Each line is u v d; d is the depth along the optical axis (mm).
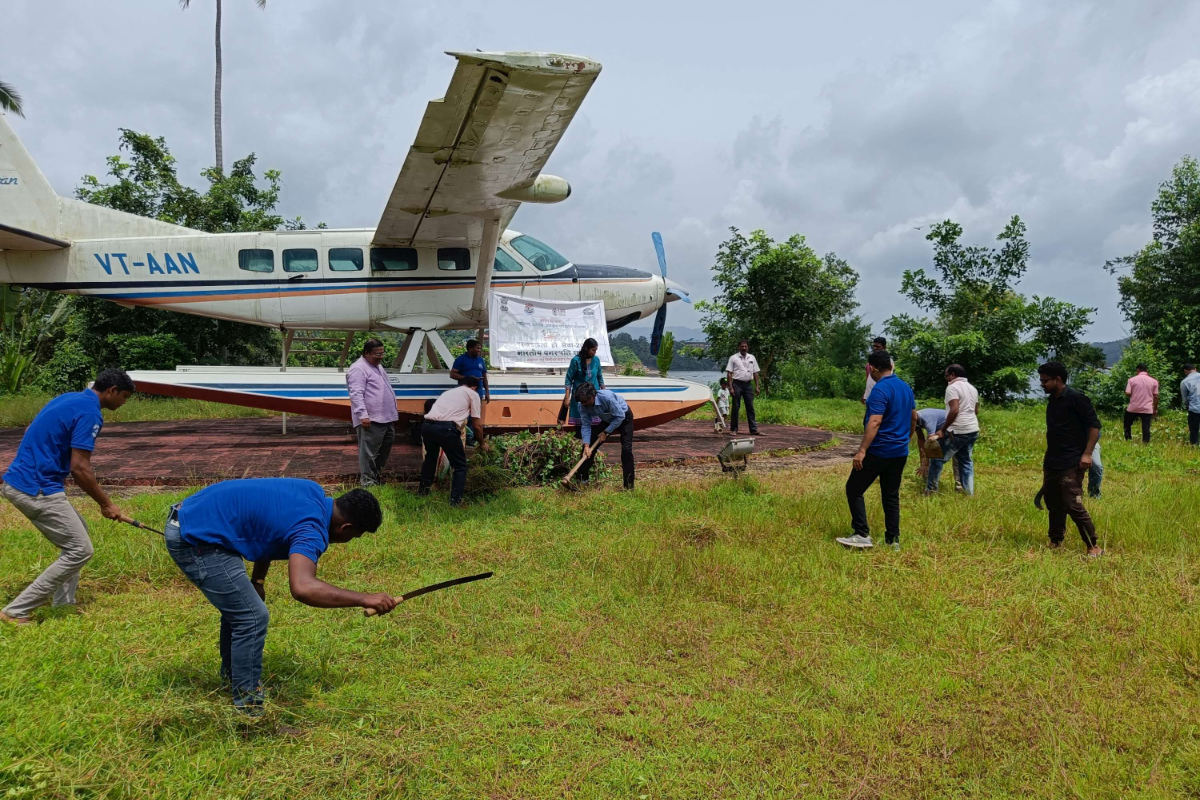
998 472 8891
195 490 6758
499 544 5031
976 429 6789
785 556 4797
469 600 3961
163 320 17656
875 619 3744
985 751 2574
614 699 2947
